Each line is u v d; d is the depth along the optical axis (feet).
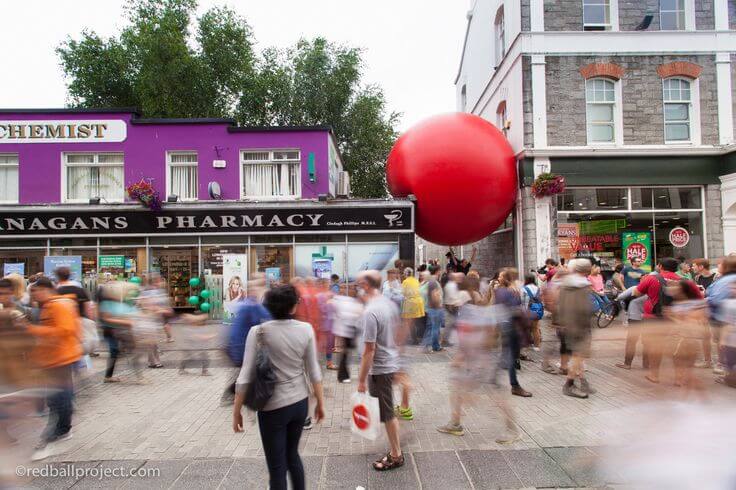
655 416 10.53
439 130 42.70
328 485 13.15
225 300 41.73
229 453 15.60
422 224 44.47
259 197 44.91
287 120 81.35
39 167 43.88
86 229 41.81
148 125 44.47
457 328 17.30
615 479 11.60
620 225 44.04
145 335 26.21
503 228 51.75
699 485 9.49
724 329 15.07
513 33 46.88
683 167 43.57
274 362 11.00
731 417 9.87
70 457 15.31
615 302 35.99
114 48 71.82
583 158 43.60
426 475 13.67
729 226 43.29
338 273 42.04
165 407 20.58
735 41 44.37
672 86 44.62
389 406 14.24
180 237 42.42
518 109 45.37
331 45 80.74
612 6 44.60
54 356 15.55
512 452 15.10
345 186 49.98
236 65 75.56
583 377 20.75
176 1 70.95
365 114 82.48
